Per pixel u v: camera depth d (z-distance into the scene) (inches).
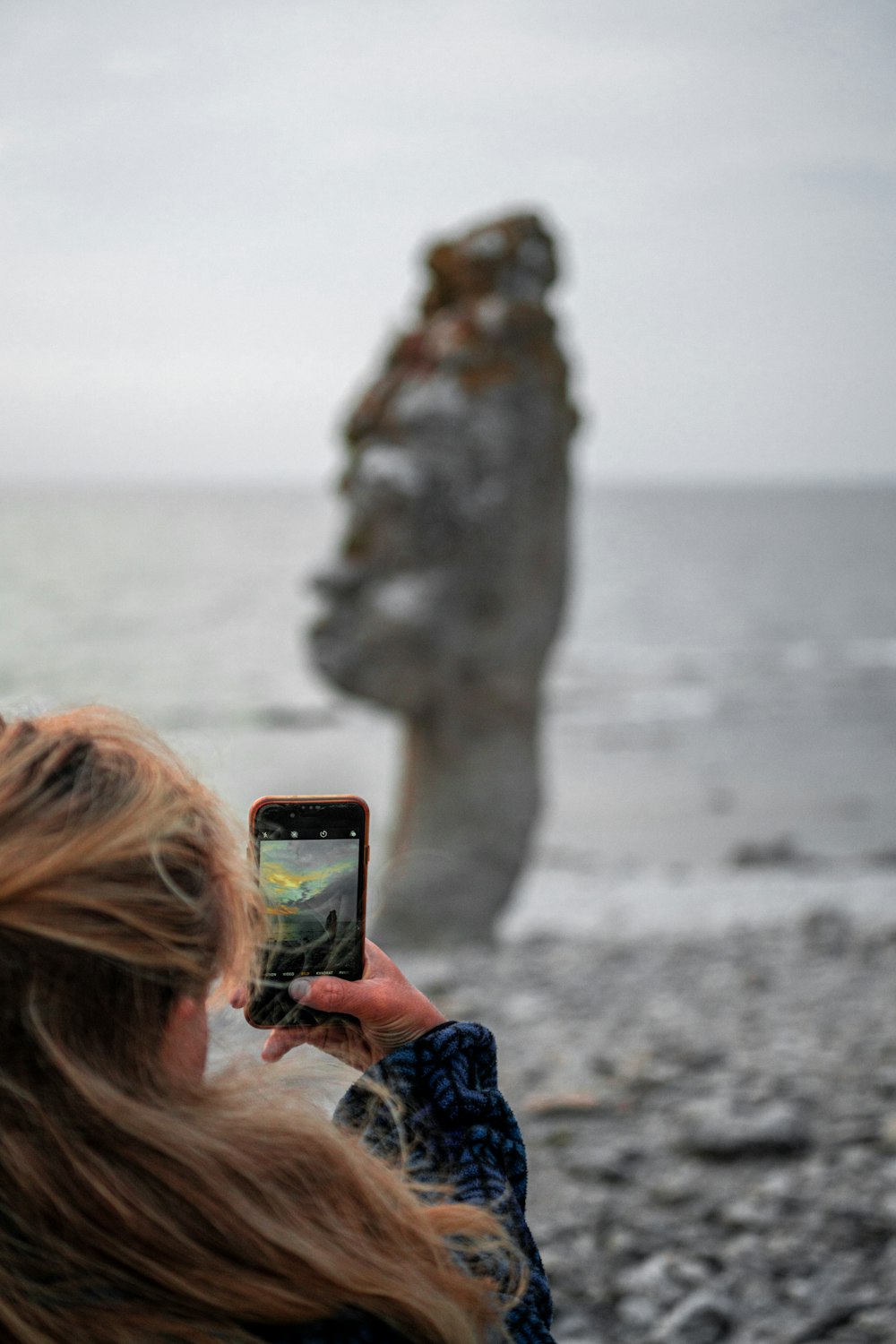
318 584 494.6
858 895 833.5
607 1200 151.6
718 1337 119.5
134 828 34.4
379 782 1604.3
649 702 2409.0
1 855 32.9
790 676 2768.2
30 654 2883.9
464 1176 44.1
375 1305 34.7
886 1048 217.2
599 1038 238.7
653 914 783.7
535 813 526.0
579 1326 123.2
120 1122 32.3
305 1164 35.8
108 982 33.5
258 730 2063.2
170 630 3494.1
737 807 1536.7
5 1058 32.6
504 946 402.0
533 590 501.7
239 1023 47.1
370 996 47.3
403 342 507.2
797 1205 147.0
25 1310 31.7
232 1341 32.8
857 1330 120.0
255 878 39.0
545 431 495.8
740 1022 250.5
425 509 477.7
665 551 7396.7
